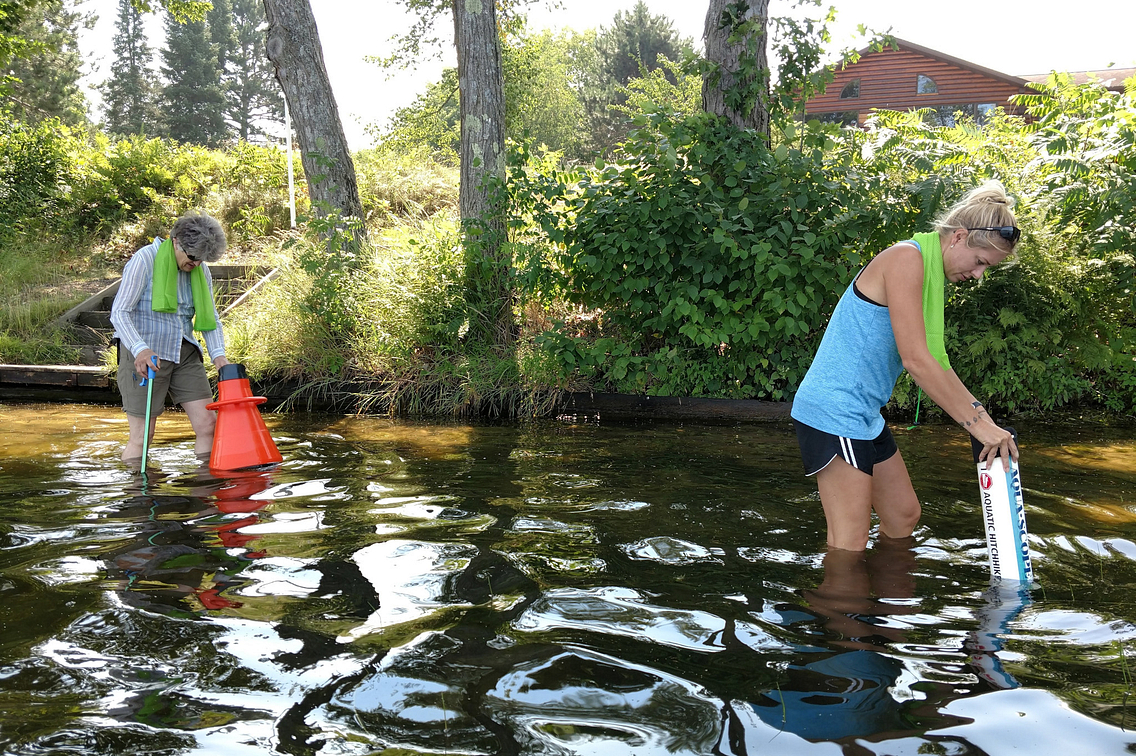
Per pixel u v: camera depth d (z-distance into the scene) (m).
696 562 3.14
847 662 2.27
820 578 2.96
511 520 3.71
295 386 7.64
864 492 3.16
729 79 7.52
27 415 6.82
